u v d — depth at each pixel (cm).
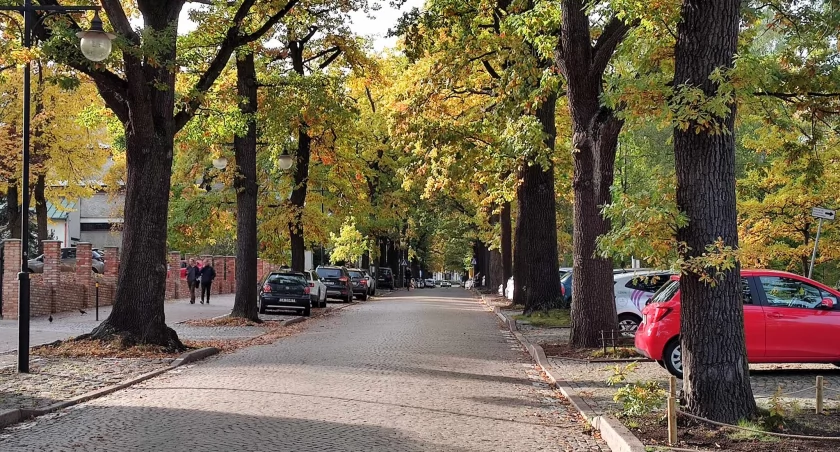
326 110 2542
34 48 1416
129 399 1131
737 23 916
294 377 1339
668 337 1367
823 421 906
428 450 816
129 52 1576
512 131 2183
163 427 915
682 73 924
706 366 895
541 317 2645
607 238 905
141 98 1689
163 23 1766
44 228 4234
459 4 2273
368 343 1967
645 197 909
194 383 1283
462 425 952
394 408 1051
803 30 1569
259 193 3731
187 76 2370
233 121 2255
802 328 1339
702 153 906
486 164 2516
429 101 2639
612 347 1709
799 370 1432
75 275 3234
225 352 1805
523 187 2936
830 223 2416
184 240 3797
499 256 5866
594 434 929
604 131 1717
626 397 940
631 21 1395
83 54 1486
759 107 1453
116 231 5812
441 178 2792
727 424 862
